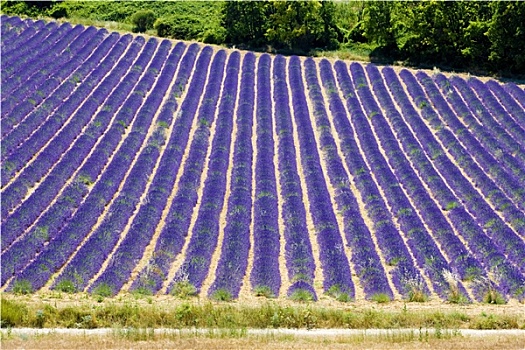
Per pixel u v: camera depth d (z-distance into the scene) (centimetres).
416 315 3500
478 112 6475
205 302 3656
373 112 6544
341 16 9206
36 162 5300
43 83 6819
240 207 4716
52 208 4678
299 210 4775
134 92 6819
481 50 7750
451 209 4856
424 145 5922
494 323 3450
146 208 4719
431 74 7688
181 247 4362
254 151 5853
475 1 7788
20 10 9400
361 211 4916
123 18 9425
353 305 3731
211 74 7444
